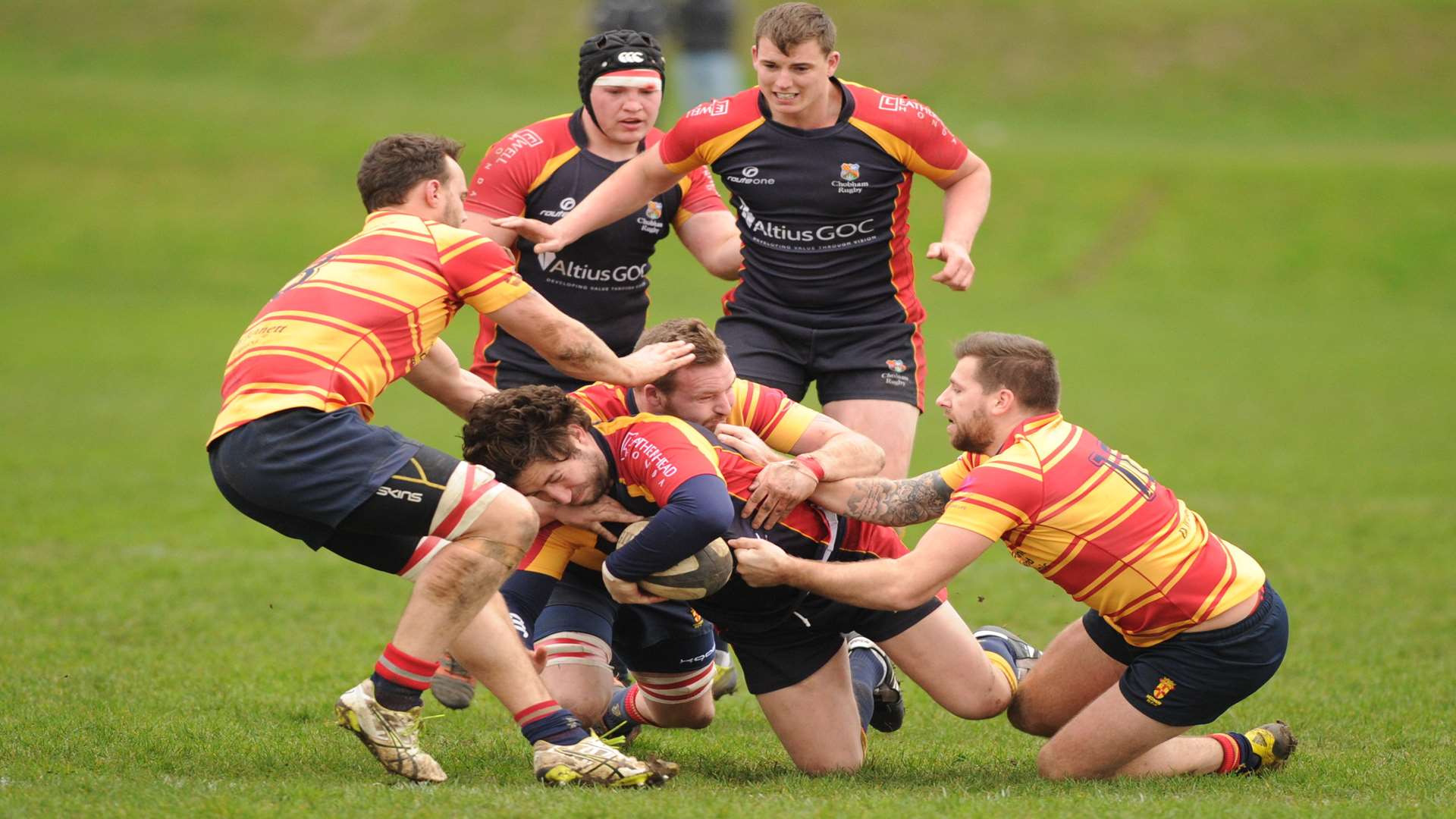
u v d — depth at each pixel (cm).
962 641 1922
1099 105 16250
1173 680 1792
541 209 2459
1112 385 7119
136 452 5116
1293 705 2300
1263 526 4000
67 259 10431
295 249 10962
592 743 1697
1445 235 11275
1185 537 1800
